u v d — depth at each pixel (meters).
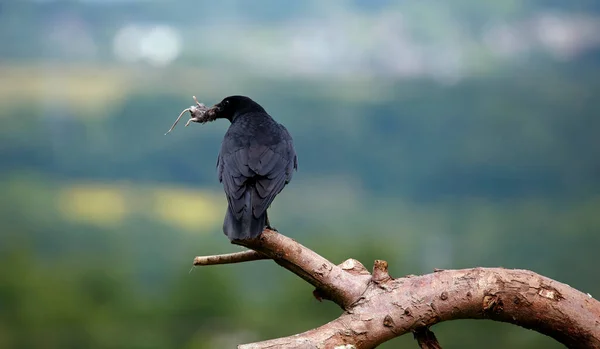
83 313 47.97
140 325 45.19
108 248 64.25
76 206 81.94
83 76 181.62
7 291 49.28
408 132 108.12
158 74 175.50
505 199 86.69
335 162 104.38
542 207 78.88
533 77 149.38
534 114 107.38
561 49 191.88
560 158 97.88
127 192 89.56
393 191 94.81
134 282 54.47
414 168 100.25
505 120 107.44
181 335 43.44
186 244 63.47
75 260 57.84
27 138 111.06
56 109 125.50
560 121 107.81
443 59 181.12
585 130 106.38
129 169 98.25
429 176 96.88
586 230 66.44
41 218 74.56
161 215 78.56
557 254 59.28
